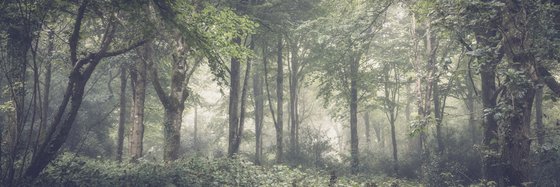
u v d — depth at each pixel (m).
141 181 11.15
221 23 12.55
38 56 15.46
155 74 14.76
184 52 14.56
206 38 11.21
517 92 9.41
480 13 10.34
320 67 26.98
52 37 14.85
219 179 12.18
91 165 13.38
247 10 19.59
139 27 11.78
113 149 26.95
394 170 23.69
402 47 26.00
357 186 14.71
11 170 10.25
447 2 11.37
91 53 11.78
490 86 13.70
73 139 23.17
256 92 30.83
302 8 22.23
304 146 27.39
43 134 12.20
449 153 21.42
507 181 9.88
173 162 13.27
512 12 10.12
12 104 11.58
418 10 12.95
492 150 11.32
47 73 19.17
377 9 19.38
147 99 30.03
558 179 14.05
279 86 23.97
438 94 23.12
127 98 29.20
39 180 10.95
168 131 14.43
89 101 26.52
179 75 14.87
